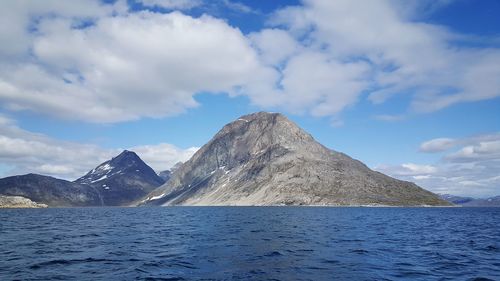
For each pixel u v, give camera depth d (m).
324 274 31.05
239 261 37.16
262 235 65.56
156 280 28.84
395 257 40.19
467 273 31.77
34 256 40.56
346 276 30.28
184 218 139.25
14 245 51.25
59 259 38.38
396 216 157.50
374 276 30.31
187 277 29.88
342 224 98.75
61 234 69.44
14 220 126.81
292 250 45.31
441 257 40.44
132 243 53.31
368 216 153.75
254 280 28.78
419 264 35.94
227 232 72.19
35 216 168.62
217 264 35.50
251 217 143.00
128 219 135.50
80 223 108.94
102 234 69.00
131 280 28.83
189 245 50.56
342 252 43.72
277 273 31.42
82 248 47.62
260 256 40.38
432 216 163.00
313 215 162.25
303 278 29.53
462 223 109.75
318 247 48.34
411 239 60.00
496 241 57.84
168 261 37.09
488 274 31.41
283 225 93.88
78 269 33.09
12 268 33.50
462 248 48.53
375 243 53.66
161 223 106.12
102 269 33.06
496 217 156.25
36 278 29.53
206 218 136.38
